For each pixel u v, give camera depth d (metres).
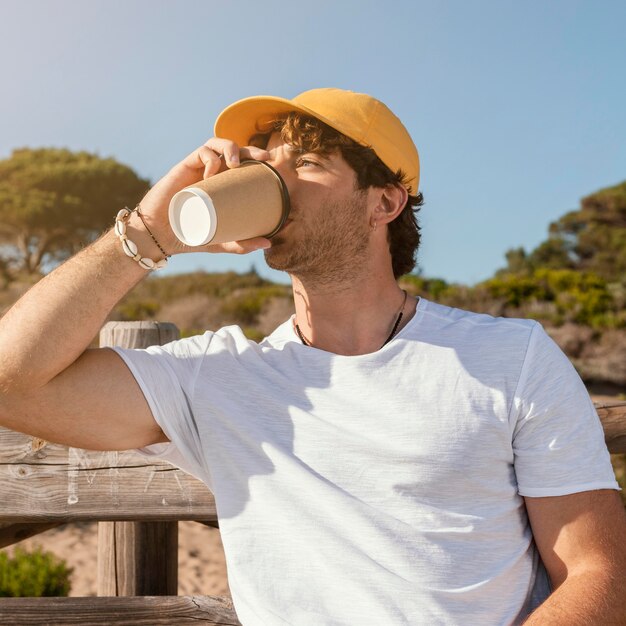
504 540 1.34
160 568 2.08
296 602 1.32
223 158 1.45
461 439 1.34
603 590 1.24
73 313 1.37
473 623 1.28
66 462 1.80
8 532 1.97
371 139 1.48
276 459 1.39
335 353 1.52
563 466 1.34
